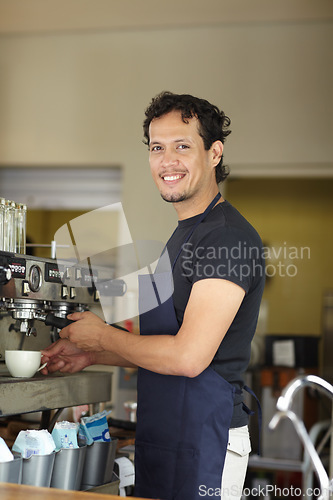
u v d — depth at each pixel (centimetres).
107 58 511
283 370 387
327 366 500
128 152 504
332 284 609
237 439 162
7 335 179
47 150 517
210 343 148
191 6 464
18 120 523
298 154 477
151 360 151
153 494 162
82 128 513
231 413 158
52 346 184
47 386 163
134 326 316
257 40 486
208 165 169
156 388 163
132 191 499
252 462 324
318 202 621
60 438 156
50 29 512
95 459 165
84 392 181
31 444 145
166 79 499
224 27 490
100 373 191
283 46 482
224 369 160
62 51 520
